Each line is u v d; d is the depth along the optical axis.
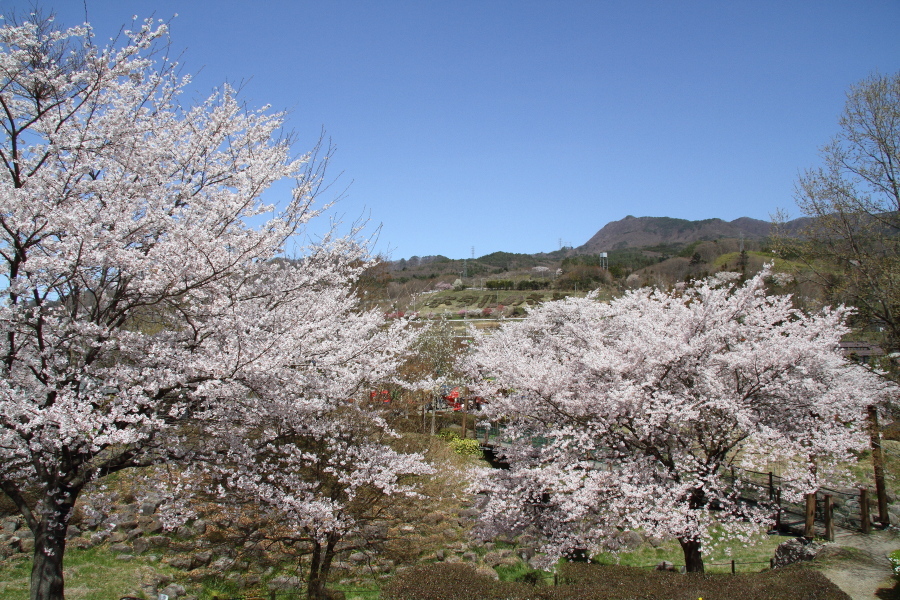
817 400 9.41
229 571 10.21
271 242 7.05
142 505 11.77
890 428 13.38
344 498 9.50
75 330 5.97
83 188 6.02
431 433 18.84
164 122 7.15
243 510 9.97
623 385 8.84
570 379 9.88
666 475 8.53
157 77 6.81
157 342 6.34
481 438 20.45
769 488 11.67
